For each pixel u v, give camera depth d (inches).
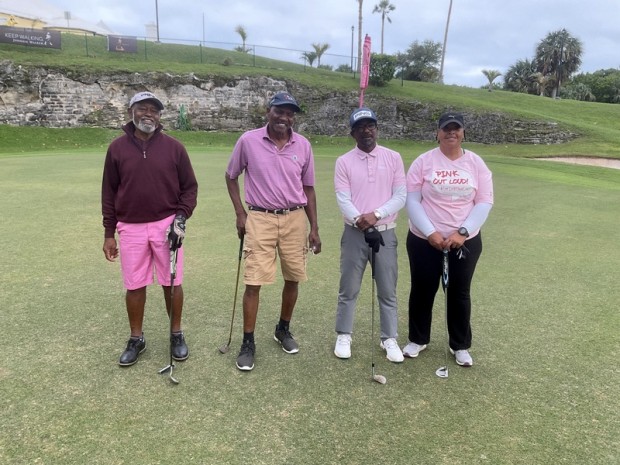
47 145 940.0
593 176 657.0
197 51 1402.6
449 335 136.1
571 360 138.6
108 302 171.0
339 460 95.4
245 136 134.6
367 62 867.4
